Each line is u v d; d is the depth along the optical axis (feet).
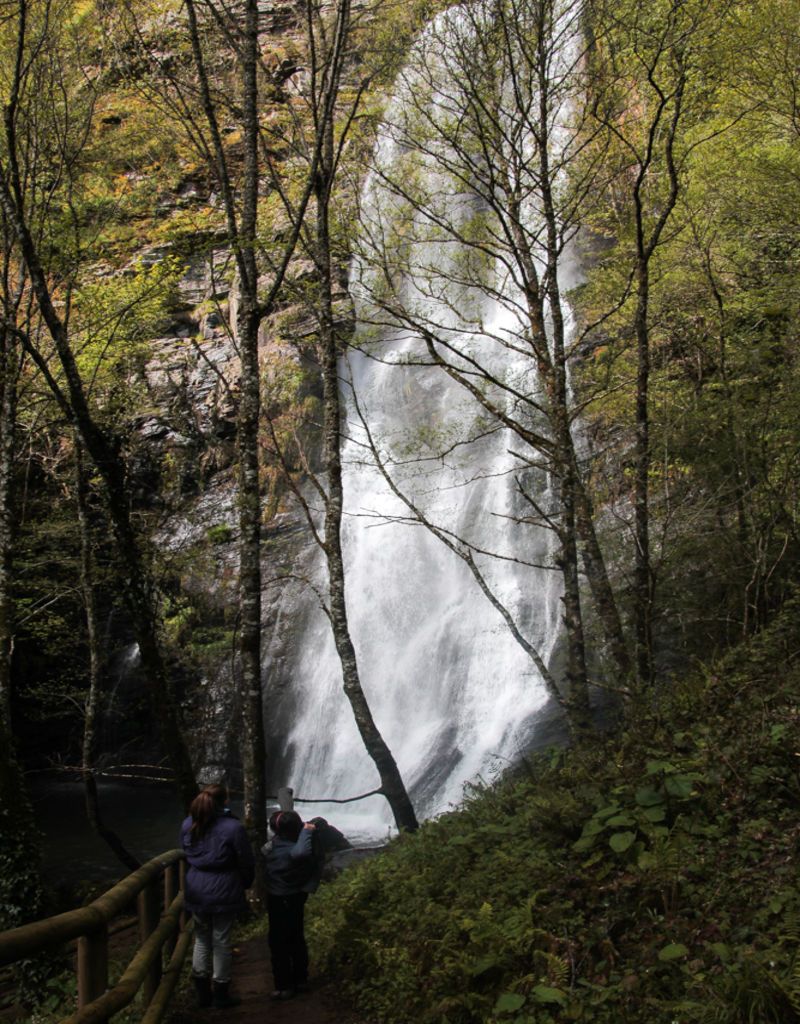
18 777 33.06
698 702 25.58
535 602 70.03
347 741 78.64
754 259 47.24
